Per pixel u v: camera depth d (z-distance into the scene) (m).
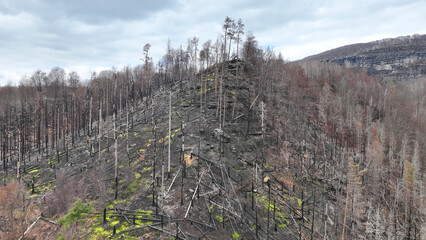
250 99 61.53
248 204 33.72
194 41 73.31
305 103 76.88
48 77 106.00
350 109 79.44
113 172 42.09
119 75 111.56
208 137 45.31
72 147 61.72
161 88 88.69
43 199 38.62
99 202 34.66
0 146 66.25
